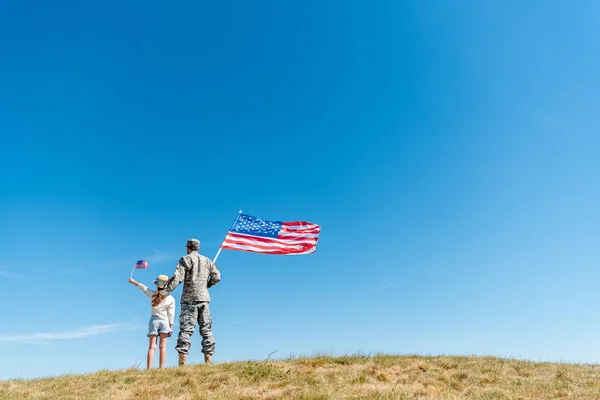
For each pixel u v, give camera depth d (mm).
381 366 11281
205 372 10289
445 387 9859
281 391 9055
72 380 10141
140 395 8883
